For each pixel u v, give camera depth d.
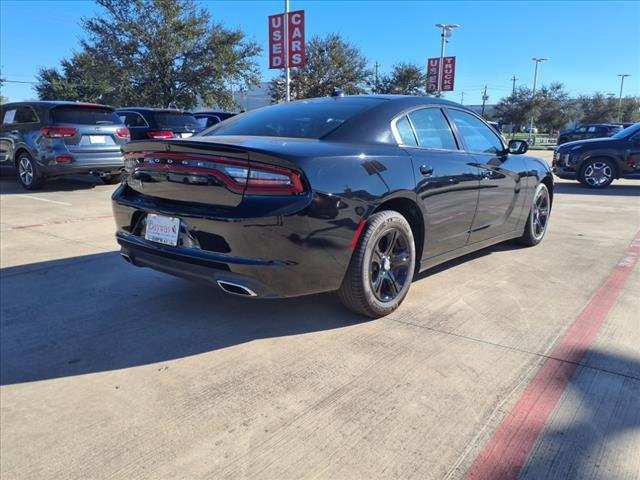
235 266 2.72
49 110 8.79
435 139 3.79
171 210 2.99
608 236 5.95
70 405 2.39
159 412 2.32
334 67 33.66
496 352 2.88
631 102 58.62
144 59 28.22
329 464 1.96
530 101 46.53
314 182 2.73
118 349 2.94
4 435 2.17
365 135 3.26
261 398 2.42
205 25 29.27
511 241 5.46
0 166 9.84
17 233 5.77
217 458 2.00
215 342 3.03
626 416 2.27
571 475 1.90
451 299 3.73
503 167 4.43
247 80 30.66
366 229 3.06
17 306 3.59
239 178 2.73
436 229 3.64
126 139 9.51
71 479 1.90
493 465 1.95
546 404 2.36
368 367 2.71
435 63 30.97
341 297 3.24
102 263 4.62
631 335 3.11
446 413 2.29
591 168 11.05
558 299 3.74
